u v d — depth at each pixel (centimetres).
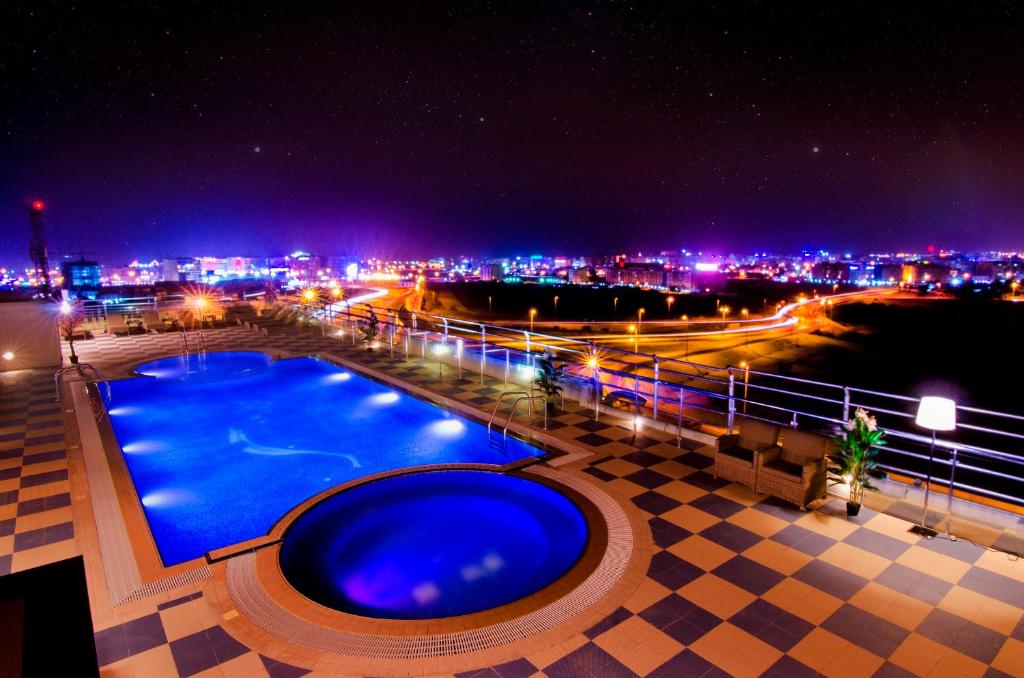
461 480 680
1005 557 475
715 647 369
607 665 353
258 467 778
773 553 483
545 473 666
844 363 5441
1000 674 345
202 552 559
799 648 368
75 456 752
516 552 534
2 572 471
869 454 541
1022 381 4925
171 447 856
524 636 381
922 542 500
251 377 1299
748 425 646
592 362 939
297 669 353
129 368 1352
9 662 128
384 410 1036
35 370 1350
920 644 371
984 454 492
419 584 479
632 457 714
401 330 1645
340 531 575
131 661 361
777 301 12825
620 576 450
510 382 1142
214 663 358
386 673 349
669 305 10469
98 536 530
